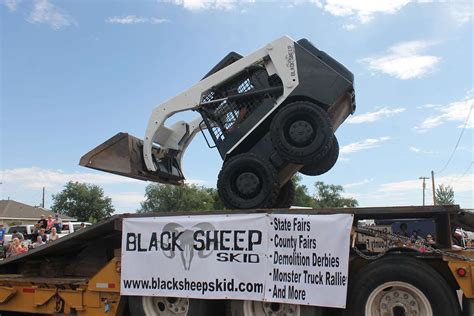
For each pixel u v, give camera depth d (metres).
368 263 5.45
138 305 6.20
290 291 5.40
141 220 6.23
